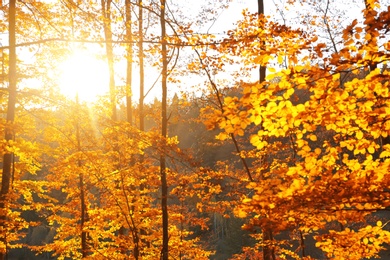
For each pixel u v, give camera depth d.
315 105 3.34
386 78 3.21
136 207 11.32
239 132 3.38
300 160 9.12
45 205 11.98
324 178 3.90
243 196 9.29
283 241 9.82
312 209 3.90
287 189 3.69
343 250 4.69
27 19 8.80
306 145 3.84
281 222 3.90
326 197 3.68
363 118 3.60
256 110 3.29
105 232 11.79
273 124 3.46
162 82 11.15
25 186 12.15
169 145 9.56
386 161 3.92
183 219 12.47
